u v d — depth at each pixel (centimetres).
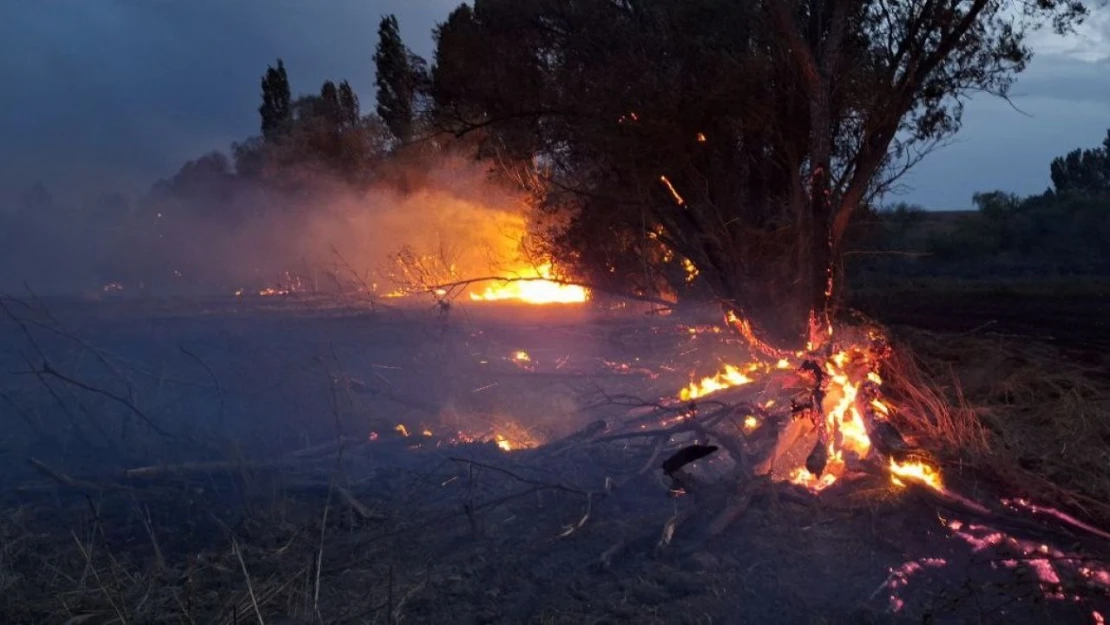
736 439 729
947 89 1320
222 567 568
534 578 555
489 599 532
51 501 709
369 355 1178
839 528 607
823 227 1169
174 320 1647
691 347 1316
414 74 1770
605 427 816
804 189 1252
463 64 1620
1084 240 3716
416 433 881
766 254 1314
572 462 755
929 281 3103
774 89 1323
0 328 1578
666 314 1608
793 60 1275
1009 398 959
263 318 1670
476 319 1612
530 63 1575
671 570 548
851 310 1209
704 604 511
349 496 669
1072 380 991
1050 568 534
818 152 1171
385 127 3519
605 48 1488
